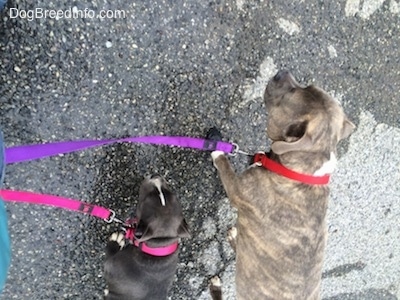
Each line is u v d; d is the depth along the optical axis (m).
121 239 0.97
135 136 0.98
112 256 0.94
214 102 1.01
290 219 0.86
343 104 1.11
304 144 0.78
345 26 1.06
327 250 1.21
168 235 0.88
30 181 0.94
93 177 0.97
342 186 1.17
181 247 1.08
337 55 1.07
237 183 0.91
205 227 1.08
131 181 1.00
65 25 0.89
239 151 1.01
